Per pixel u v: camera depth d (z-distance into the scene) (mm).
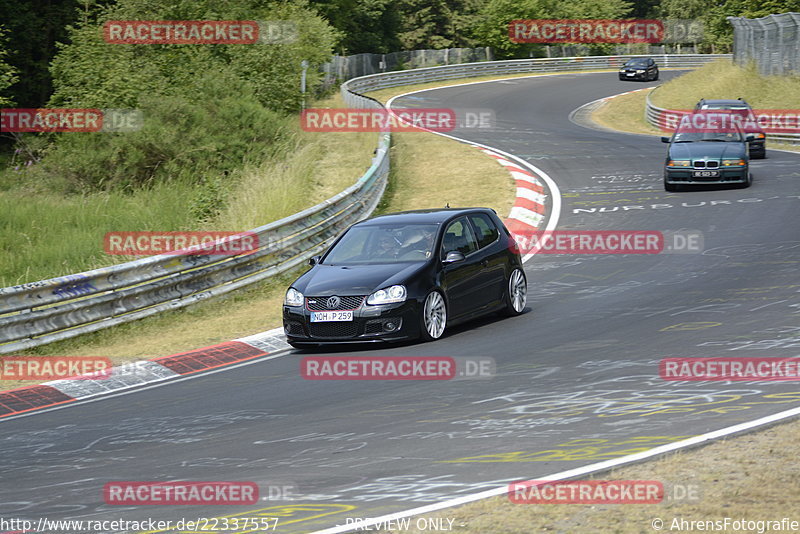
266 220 72125
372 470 24609
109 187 98125
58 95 127438
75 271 65812
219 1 142625
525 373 34781
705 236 64812
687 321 41750
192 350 46500
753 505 18812
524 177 95312
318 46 175250
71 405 37969
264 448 28109
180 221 78750
